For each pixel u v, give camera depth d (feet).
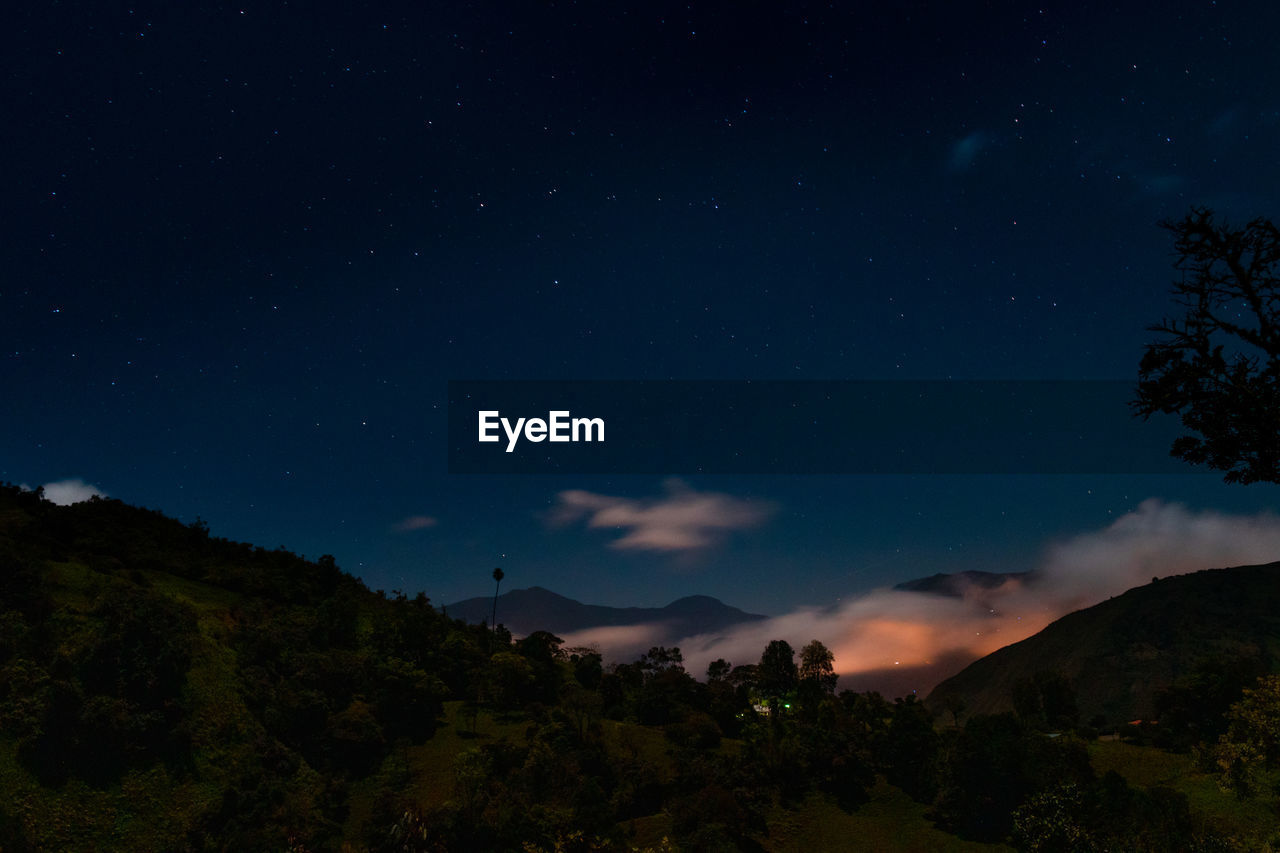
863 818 280.51
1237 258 57.41
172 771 210.18
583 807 234.38
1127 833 206.39
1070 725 417.28
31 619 226.79
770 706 405.39
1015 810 247.91
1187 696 364.38
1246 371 57.00
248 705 253.44
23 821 177.27
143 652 230.07
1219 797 269.03
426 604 418.51
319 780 238.89
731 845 235.61
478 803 225.97
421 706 301.22
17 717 194.29
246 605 328.70
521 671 338.75
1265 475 58.03
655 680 393.29
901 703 401.08
